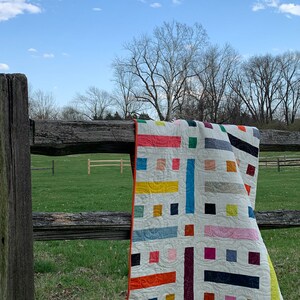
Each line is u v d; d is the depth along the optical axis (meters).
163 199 2.74
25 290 2.32
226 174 2.87
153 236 2.69
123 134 2.63
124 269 5.02
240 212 2.83
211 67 60.25
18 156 2.31
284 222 3.19
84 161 38.12
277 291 2.78
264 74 68.38
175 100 57.78
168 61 57.38
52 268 5.02
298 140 3.27
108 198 12.85
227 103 64.25
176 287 2.75
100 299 4.09
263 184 17.47
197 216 2.84
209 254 2.83
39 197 13.29
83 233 2.63
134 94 58.81
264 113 68.44
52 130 2.44
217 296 2.80
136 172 2.65
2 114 2.28
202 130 2.90
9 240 2.29
